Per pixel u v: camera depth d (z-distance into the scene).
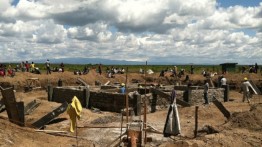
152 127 20.34
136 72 64.25
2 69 45.47
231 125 19.20
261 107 20.23
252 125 18.55
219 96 34.03
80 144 17.06
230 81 47.69
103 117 23.41
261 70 59.41
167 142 17.00
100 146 17.41
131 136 16.20
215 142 15.80
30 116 25.56
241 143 15.98
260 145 15.91
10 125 16.53
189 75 53.84
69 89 32.38
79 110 15.42
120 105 27.41
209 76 48.19
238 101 32.31
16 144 14.45
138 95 26.55
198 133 19.70
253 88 31.56
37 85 45.16
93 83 49.81
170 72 59.25
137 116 25.70
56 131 18.92
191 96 31.17
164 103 29.48
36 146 15.17
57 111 21.17
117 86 36.62
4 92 18.34
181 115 25.78
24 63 53.12
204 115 25.19
